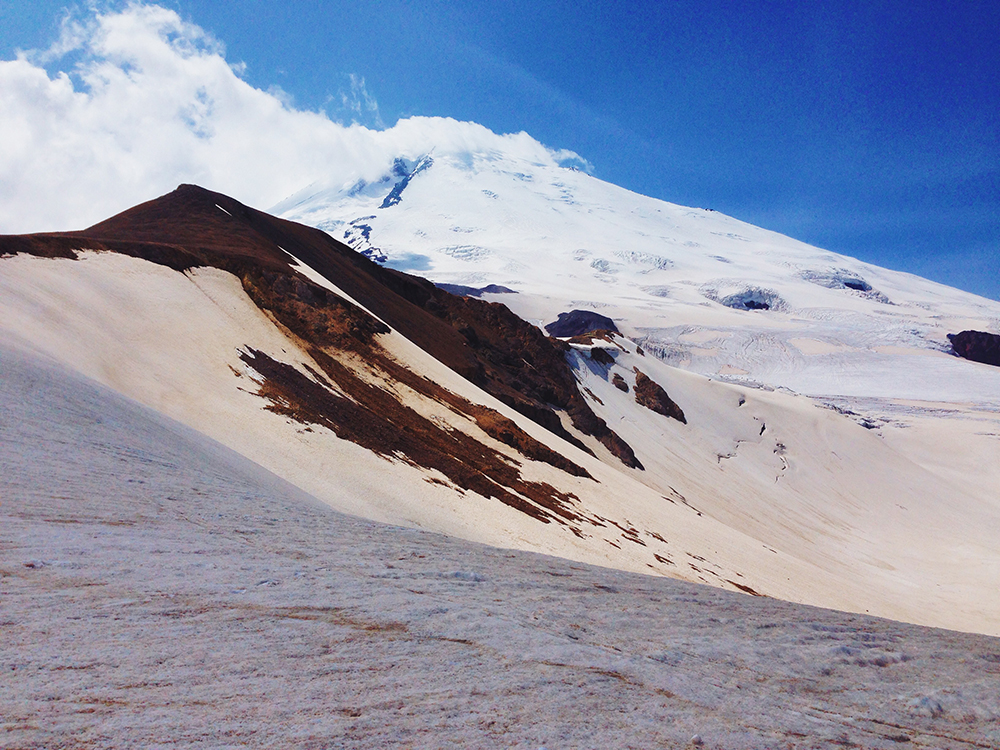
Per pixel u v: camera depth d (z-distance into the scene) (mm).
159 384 33062
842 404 189375
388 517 29766
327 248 78125
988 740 5340
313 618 6383
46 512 9375
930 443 155000
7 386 17328
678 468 93500
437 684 5039
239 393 36500
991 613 57688
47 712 3895
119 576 6980
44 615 5566
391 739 4027
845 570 73750
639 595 9953
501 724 4410
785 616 9578
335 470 32656
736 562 46594
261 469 25578
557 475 48500
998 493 130625
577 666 5785
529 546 33562
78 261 41000
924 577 75438
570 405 85375
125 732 3754
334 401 41688
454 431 47406
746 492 96562
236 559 8484
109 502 10812
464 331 86062
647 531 45531
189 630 5660
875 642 8453
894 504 113812
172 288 44656
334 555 9758
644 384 117375
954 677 7062
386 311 72375
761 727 4988
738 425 124000
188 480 15078
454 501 35625
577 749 4129
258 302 50000
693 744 4445
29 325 30016
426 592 7953
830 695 6094
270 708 4316
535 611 7691
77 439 15344
